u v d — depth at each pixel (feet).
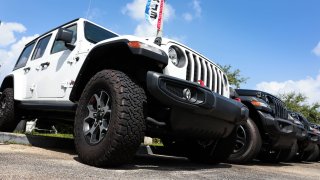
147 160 13.61
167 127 10.28
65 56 13.50
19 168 7.86
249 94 17.49
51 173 7.55
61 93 12.95
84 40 12.92
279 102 19.04
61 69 13.38
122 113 8.98
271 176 11.67
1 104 17.99
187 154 14.75
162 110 10.07
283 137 17.51
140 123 9.17
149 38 11.03
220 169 12.37
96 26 14.46
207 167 12.78
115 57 10.72
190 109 9.92
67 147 15.94
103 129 9.63
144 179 7.84
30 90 15.85
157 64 9.96
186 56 11.27
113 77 9.64
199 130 11.05
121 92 9.20
